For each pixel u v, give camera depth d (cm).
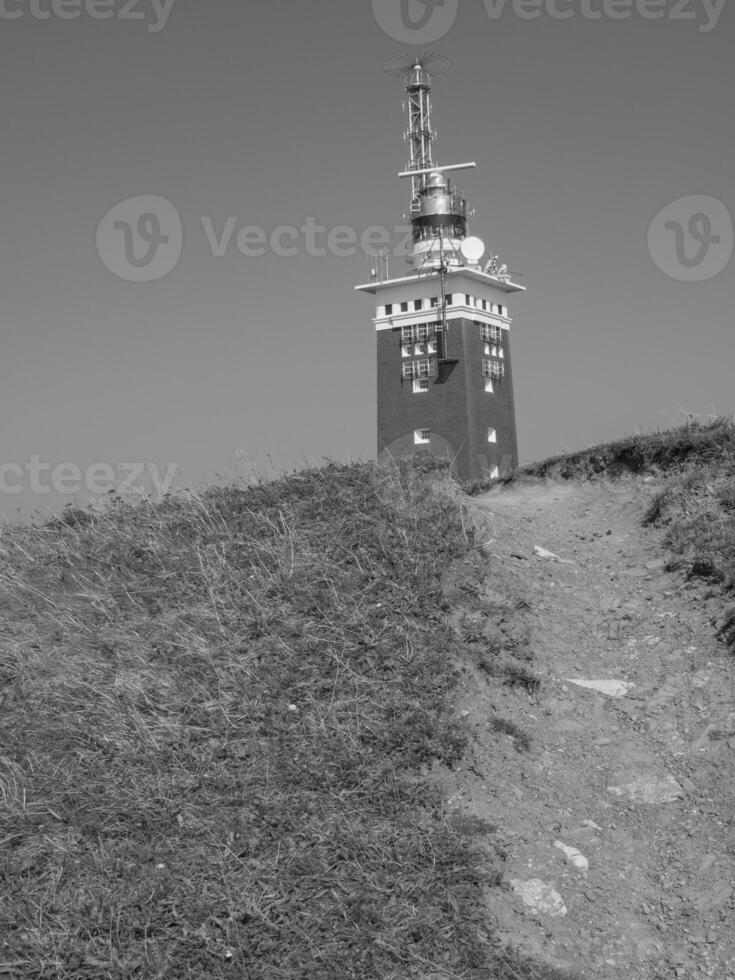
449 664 831
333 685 809
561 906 631
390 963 581
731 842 661
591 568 1034
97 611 957
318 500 1080
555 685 838
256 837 666
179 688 820
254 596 929
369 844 661
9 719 802
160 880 628
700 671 826
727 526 996
